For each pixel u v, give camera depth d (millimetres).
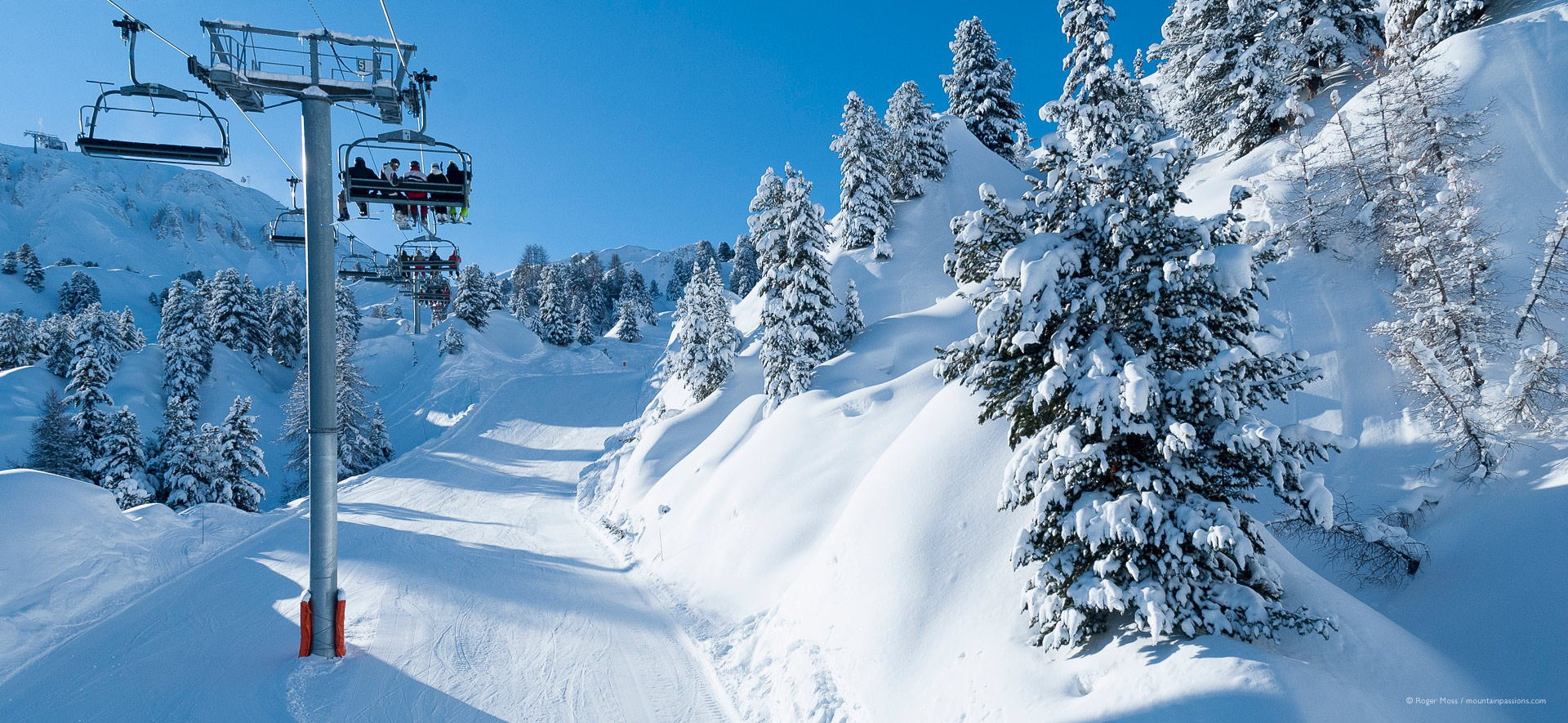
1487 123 18891
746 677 11016
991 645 8633
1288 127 29219
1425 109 17781
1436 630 9664
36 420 50781
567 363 74812
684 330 38656
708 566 16109
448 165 11969
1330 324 16844
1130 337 7895
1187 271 7191
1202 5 32812
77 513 17344
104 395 45125
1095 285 7469
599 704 10328
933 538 10547
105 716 10000
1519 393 12445
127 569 17031
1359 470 13867
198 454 35812
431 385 66562
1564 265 13844
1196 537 6652
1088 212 7926
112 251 196125
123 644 12883
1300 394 15867
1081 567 7680
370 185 11234
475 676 11297
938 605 9688
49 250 189750
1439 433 13383
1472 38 21734
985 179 50688
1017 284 8172
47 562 15258
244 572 18109
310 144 11453
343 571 18000
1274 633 6832
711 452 23203
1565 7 20500
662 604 15141
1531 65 19516
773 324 26750
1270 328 7520
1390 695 6699
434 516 28094
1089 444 7617
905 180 50000
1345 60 31906
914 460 12016
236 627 13625
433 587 16500
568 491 34719
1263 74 29344
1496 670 8352
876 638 9875
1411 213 15273
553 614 14430
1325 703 5953
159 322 120312
